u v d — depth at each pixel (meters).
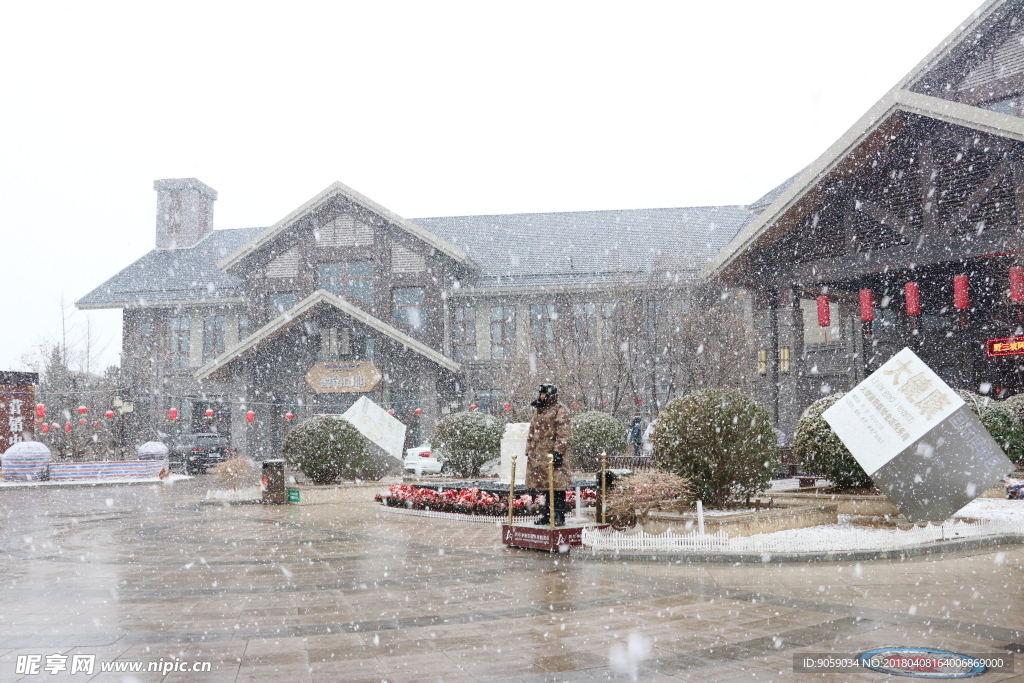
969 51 21.19
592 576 8.63
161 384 39.25
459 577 8.69
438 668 5.19
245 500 19.69
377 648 5.70
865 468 11.08
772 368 25.16
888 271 24.08
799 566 9.09
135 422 38.00
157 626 6.45
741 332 29.84
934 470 10.80
